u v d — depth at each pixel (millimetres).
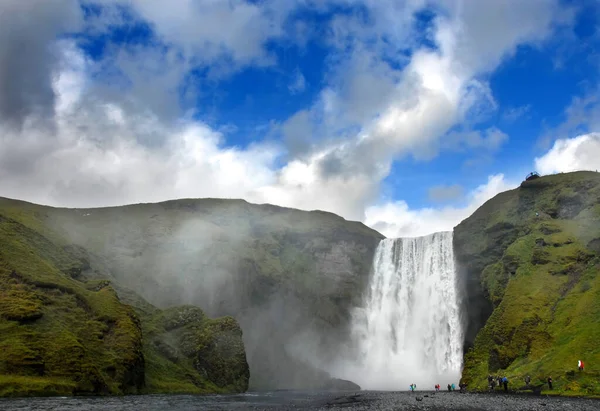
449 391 94875
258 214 188375
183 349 108812
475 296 125938
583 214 111625
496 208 135000
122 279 133500
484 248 126812
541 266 100938
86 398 64875
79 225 148875
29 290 84500
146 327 108500
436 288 145500
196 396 82062
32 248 100938
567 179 126000
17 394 62656
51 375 70250
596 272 88875
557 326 82125
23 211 134125
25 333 73812
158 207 179250
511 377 76875
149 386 90000
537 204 124875
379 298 161500
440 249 149500
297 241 175375
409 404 59844
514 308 92438
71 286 92312
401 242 162625
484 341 95875
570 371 66375
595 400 55750
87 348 80062
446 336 137375
